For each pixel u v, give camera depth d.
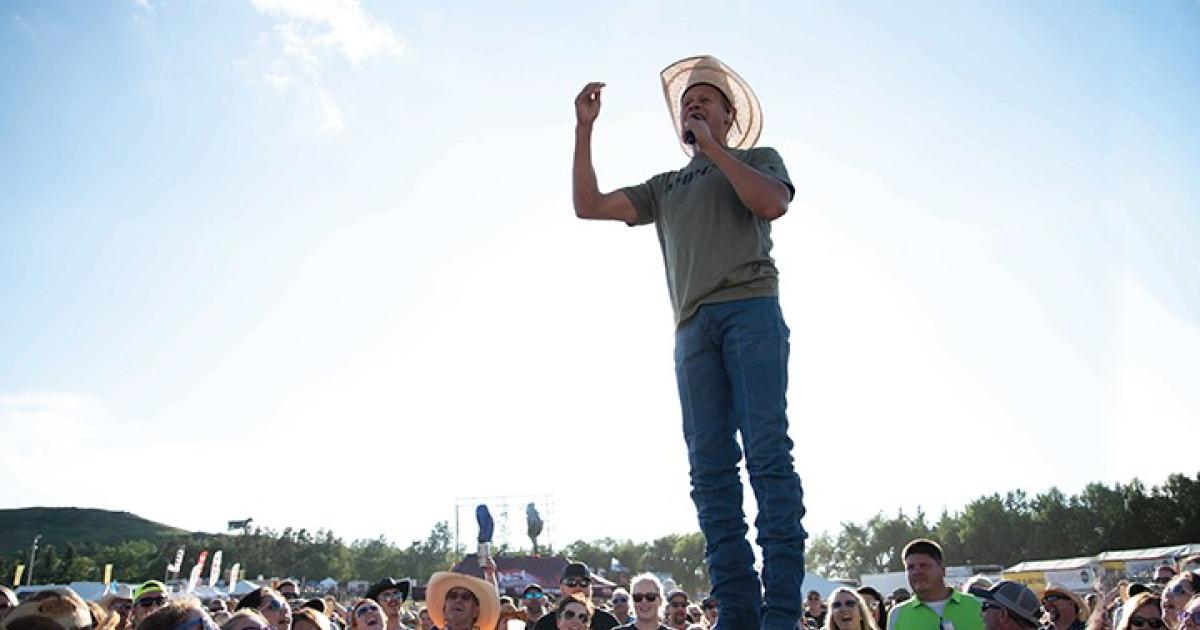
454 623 7.00
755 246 3.02
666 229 3.37
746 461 2.82
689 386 3.05
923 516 110.50
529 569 32.22
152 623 3.84
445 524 123.88
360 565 121.06
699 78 3.52
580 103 3.58
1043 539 84.94
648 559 125.81
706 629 8.09
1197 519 74.69
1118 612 9.98
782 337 2.93
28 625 4.56
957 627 7.08
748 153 3.27
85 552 151.50
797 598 2.60
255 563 118.44
